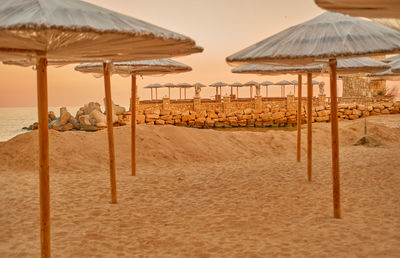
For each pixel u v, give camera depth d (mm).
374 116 32875
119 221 5508
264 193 7090
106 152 10891
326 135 14805
